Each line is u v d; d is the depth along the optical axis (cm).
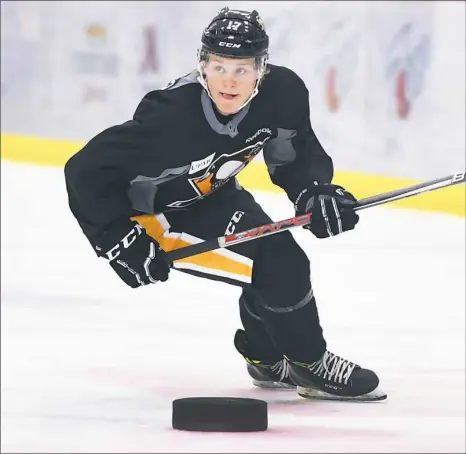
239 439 881
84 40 2791
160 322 1424
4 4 2892
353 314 1466
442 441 875
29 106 2894
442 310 1482
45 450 851
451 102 2138
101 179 938
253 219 1013
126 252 972
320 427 930
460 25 2125
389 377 1142
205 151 941
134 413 991
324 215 948
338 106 2339
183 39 2652
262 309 1006
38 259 1877
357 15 2294
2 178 2692
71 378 1145
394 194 946
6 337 1345
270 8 2455
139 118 933
